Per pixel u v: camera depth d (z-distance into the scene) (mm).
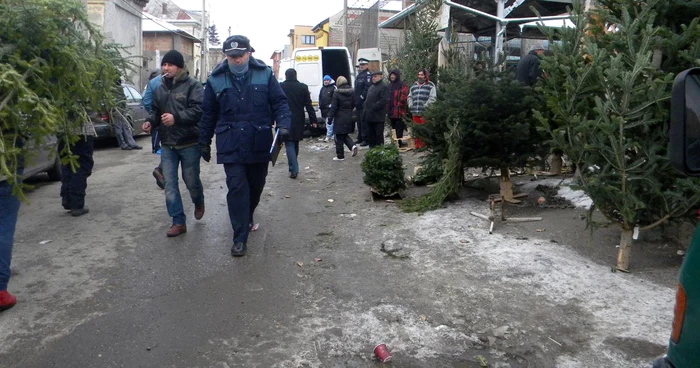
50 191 9148
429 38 15398
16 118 3699
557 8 12961
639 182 4750
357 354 3895
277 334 4156
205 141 5828
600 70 4660
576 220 6359
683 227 5453
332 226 6828
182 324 4320
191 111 6203
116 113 6148
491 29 15023
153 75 11570
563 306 4469
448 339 4062
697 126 2242
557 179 8188
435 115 7578
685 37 4598
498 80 6922
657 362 2361
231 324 4316
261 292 4898
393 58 19031
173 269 5453
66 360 3811
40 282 5137
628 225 4961
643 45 4508
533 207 7047
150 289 4980
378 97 11367
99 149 14664
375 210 7480
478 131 6773
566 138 5238
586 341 3979
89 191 9055
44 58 4066
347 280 5121
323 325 4285
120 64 5102
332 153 13320
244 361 3805
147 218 7328
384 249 5910
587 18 5434
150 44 42312
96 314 4492
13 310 4555
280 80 18594
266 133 5707
